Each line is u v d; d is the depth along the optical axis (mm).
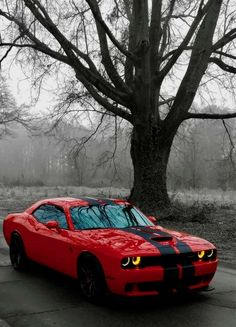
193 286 6941
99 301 6902
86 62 19641
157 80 19766
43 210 8969
